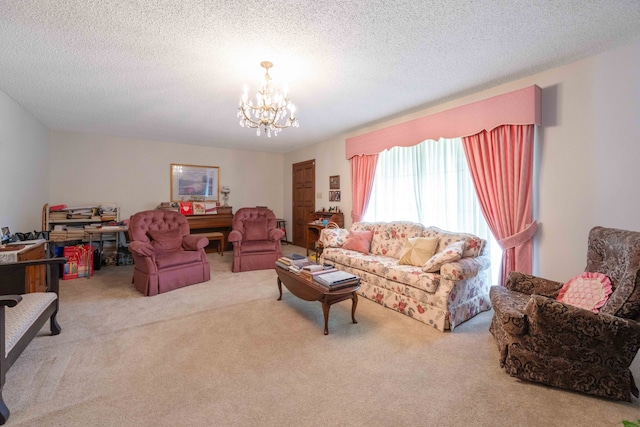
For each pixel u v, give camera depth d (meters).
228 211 6.22
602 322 1.52
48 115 3.95
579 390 1.60
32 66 2.52
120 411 1.48
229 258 5.48
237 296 3.26
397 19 1.88
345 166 5.14
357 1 1.69
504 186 2.88
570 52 2.34
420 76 2.76
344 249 3.91
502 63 2.51
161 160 5.70
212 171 6.26
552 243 2.69
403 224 3.63
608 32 2.06
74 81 2.84
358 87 3.02
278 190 7.16
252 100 3.31
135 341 2.22
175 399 1.58
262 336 2.31
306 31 2.00
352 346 2.16
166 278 3.41
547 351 1.66
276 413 1.48
